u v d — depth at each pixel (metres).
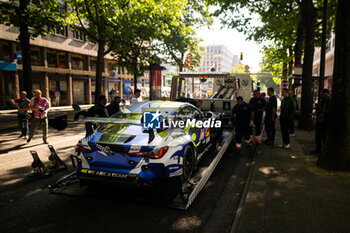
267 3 14.70
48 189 4.48
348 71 5.09
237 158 6.89
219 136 7.38
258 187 4.46
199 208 3.90
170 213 3.69
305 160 6.18
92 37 15.15
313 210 3.58
